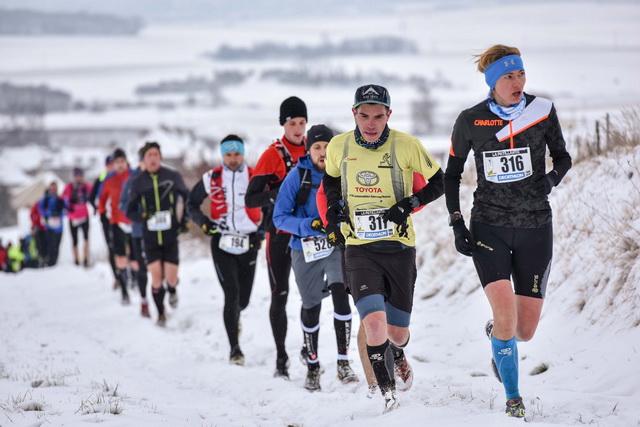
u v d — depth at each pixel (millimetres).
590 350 10820
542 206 8898
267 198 12938
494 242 8906
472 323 14133
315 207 12023
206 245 32812
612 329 11023
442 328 14492
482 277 8969
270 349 15070
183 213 19172
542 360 11164
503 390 10023
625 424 8031
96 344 17281
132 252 24000
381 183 9445
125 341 17656
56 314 22359
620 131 16672
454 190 9180
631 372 9656
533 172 8859
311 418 10133
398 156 9398
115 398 11102
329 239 9773
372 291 9367
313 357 11891
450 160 9266
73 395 11172
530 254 8930
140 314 21203
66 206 35125
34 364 14172
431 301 16609
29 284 30344
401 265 9562
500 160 8852
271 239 12922
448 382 10844
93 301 24547
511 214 8867
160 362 15148
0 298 26781
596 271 12523
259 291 20750
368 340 9172
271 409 10938
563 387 9930
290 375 12969
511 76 8742
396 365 10258
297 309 17922
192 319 19156
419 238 20625
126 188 21016
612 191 14469
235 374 13219
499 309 8680
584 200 14922
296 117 13086
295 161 13133
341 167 9617
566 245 14117
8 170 153125
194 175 33844
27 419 9453
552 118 8867
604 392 9523
